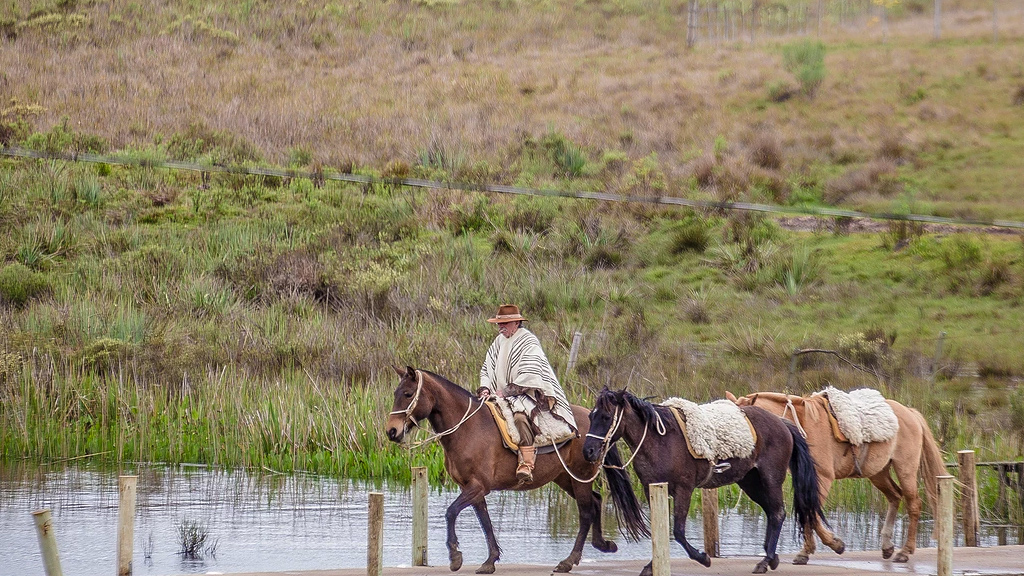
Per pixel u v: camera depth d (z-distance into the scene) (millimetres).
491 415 9062
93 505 12516
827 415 10023
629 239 25016
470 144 30828
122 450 15172
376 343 18844
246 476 14289
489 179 28219
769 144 30203
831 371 18094
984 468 13516
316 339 19156
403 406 8734
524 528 12141
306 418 15359
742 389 17125
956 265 23109
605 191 27609
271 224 25891
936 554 10062
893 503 10305
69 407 16047
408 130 32094
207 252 24172
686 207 26234
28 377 16469
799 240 24812
